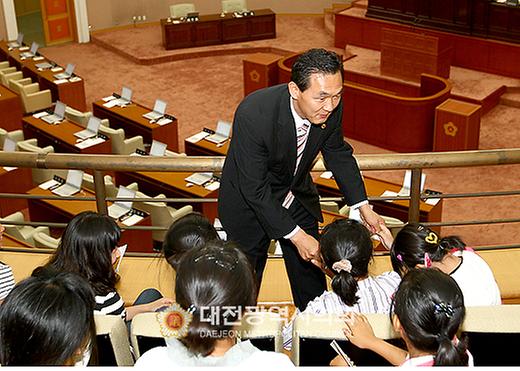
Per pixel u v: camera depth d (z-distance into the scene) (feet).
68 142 40.83
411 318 7.11
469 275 10.09
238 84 55.67
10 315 6.14
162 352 6.23
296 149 9.95
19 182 37.04
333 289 9.53
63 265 9.84
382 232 11.10
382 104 43.62
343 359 8.09
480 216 36.04
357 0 60.44
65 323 6.11
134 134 44.96
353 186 11.03
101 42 64.34
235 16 62.49
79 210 31.78
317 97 8.71
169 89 55.06
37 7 74.69
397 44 49.06
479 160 12.92
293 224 9.84
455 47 51.70
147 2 68.49
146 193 36.52
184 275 6.05
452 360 6.92
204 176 35.47
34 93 48.49
